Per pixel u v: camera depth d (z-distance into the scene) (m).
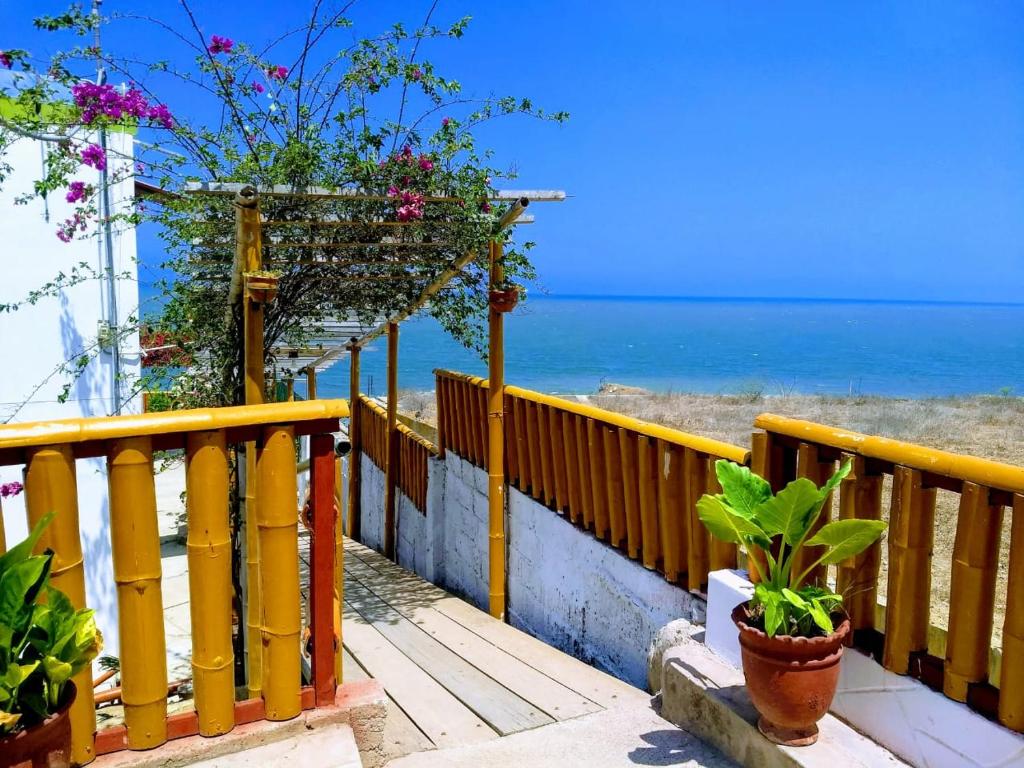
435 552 6.99
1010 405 15.86
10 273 4.52
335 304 5.91
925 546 2.25
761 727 2.39
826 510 2.63
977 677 2.10
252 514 2.42
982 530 2.05
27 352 4.58
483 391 5.88
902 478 2.26
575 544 4.61
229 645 2.17
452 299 5.93
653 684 3.31
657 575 3.76
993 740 2.03
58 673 1.65
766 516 2.29
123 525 2.00
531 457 5.18
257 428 2.13
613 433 4.09
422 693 3.56
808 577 2.67
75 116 3.69
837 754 2.27
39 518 1.90
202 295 5.09
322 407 2.17
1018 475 1.94
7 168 4.11
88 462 4.81
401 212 3.98
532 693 3.54
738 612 2.38
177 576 6.89
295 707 2.25
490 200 4.17
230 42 3.73
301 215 4.17
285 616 2.20
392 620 5.03
